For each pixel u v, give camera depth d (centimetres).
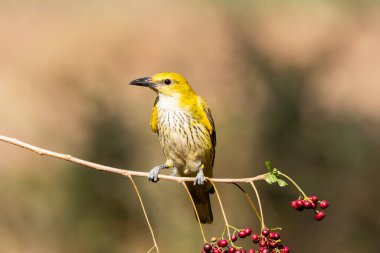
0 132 1739
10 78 2075
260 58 1941
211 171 929
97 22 2530
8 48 2308
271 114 1619
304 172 1545
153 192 1380
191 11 2561
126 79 2220
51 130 1694
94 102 1630
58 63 2223
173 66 2303
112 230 1376
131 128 1547
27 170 1463
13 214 1386
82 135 1579
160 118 902
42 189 1410
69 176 1416
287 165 1550
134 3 2672
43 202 1397
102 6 2636
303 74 1788
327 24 2442
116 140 1519
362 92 1997
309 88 1719
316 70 1916
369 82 2083
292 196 1496
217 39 2378
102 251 1366
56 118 1783
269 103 1648
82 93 1794
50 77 2125
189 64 2295
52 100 1891
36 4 2627
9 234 1374
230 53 2252
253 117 1611
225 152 1534
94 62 2269
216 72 2202
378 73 2145
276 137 1577
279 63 1875
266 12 2467
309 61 2053
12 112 1820
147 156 1509
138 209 1377
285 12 2439
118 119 1566
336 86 2041
